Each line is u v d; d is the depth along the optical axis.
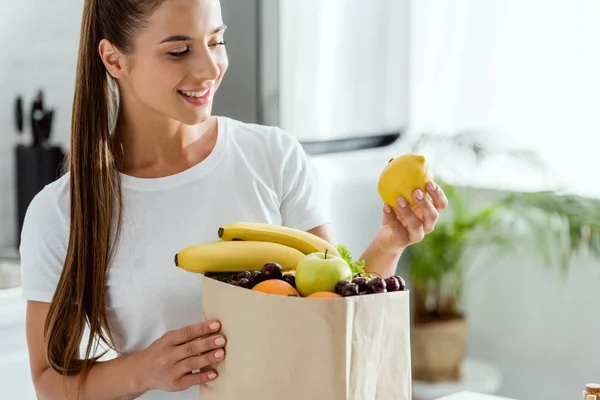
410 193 1.50
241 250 1.39
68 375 1.60
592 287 3.58
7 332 2.34
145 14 1.47
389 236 1.62
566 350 3.68
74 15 3.24
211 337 1.33
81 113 1.61
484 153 3.66
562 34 3.63
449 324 3.60
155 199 1.65
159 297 1.63
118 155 1.66
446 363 3.61
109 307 1.65
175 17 1.45
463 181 3.86
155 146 1.66
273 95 2.93
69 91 3.26
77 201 1.60
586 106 3.62
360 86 3.22
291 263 1.40
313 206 1.76
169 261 1.64
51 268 1.66
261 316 1.26
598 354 3.58
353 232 3.27
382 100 3.33
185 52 1.48
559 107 3.68
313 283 1.27
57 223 1.66
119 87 1.63
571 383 3.67
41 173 3.00
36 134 3.03
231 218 1.67
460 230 3.62
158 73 1.49
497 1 3.73
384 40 3.31
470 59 3.81
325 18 3.05
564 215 3.49
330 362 1.23
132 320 1.65
